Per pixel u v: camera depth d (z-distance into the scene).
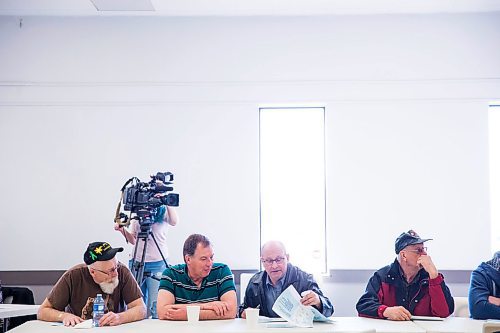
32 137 5.30
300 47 5.31
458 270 5.07
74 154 5.29
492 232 5.23
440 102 5.22
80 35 5.36
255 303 3.53
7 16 5.37
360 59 5.29
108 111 5.31
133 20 5.37
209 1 5.04
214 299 3.37
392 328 2.96
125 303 3.35
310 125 5.38
